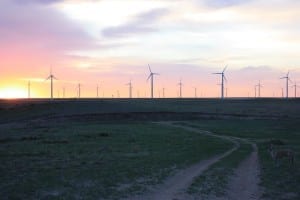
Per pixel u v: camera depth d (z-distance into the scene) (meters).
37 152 46.59
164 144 58.25
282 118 127.12
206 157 44.31
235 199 24.77
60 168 33.94
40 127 93.44
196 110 147.88
